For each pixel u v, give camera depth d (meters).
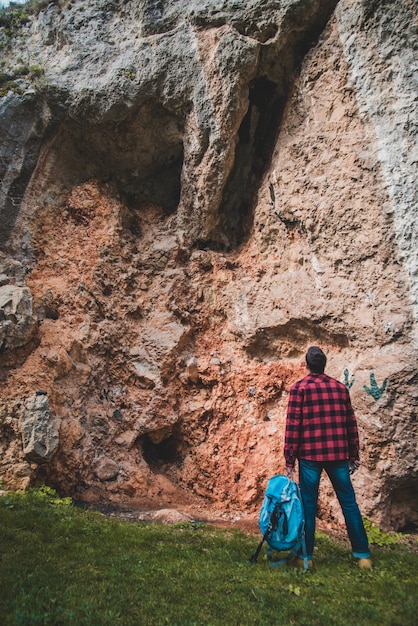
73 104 7.23
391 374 5.56
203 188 7.13
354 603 3.39
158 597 3.41
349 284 6.07
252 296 7.01
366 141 6.04
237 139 7.05
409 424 5.47
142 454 6.93
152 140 7.53
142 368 7.07
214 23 6.78
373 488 5.61
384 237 5.83
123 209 7.90
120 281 7.43
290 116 6.81
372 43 6.00
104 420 6.75
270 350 6.92
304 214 6.40
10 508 5.00
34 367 6.32
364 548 4.13
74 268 7.34
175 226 7.79
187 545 4.57
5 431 5.84
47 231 7.52
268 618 3.21
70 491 6.21
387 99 5.91
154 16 7.16
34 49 7.75
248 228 7.53
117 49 7.28
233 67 6.57
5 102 7.18
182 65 6.86
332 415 4.16
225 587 3.60
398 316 5.68
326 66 6.42
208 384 7.00
